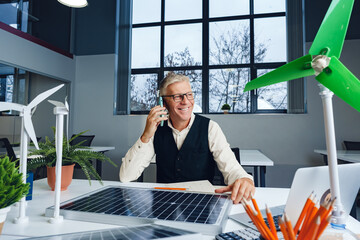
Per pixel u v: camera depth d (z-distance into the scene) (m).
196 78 4.65
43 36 5.14
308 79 4.06
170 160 1.38
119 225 0.64
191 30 4.74
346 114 3.89
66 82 4.89
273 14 4.41
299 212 0.53
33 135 0.69
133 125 4.67
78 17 5.11
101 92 4.90
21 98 3.91
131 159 1.22
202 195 0.87
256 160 2.24
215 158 1.33
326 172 0.55
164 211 0.69
